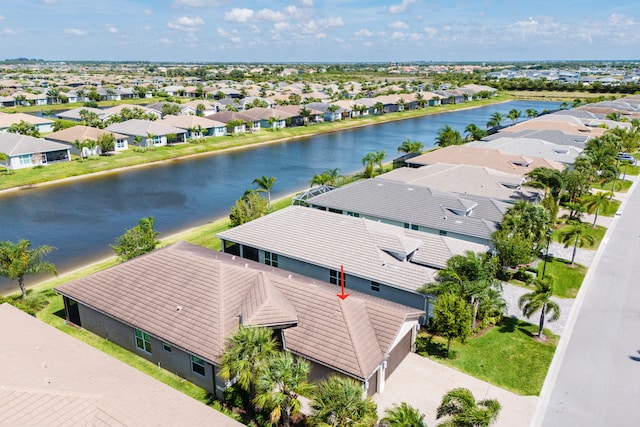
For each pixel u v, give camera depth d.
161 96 183.25
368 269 33.09
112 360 23.14
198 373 24.89
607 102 138.12
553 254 42.84
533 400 23.67
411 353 28.19
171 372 26.23
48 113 132.25
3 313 26.30
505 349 28.34
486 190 50.72
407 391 24.59
